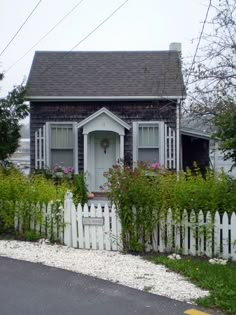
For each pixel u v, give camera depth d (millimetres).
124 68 17406
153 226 8164
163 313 5086
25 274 6645
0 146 13844
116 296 5680
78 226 8523
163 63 17562
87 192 14422
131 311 5156
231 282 6043
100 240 8391
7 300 5531
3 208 9477
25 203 9250
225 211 7879
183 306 5316
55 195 9273
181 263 7137
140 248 8125
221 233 7875
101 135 16484
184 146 17297
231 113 8867
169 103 15305
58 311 5160
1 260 7438
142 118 16156
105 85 16500
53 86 16453
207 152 17188
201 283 6086
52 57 18125
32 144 16344
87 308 5262
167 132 16078
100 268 6980
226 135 8719
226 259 7758
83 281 6309
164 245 8141
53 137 16375
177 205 8047
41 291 5875
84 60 17953
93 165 16453
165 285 6117
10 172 11156
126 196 8086
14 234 9383
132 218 8133
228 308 5156
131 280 6352
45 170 15469
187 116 12875
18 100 14305
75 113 16312
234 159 8977
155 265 7223
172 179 8344
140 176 8258
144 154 16234
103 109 15531
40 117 16344
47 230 9008
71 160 16359
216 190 7961
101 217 8406
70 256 7746
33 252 7996
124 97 15883
